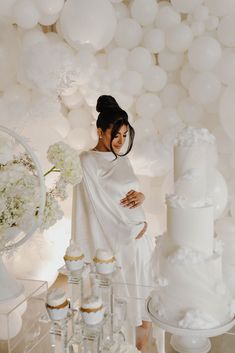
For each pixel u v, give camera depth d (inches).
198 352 41.9
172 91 107.3
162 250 45.6
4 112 72.8
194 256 41.8
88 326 38.8
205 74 98.1
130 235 75.7
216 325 40.8
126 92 100.7
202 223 42.6
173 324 41.4
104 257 45.3
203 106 103.9
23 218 45.0
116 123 76.8
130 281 76.7
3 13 86.9
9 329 45.6
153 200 106.4
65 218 100.0
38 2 86.5
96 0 89.1
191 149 42.5
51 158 48.6
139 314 46.9
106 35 92.2
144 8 97.4
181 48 98.5
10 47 91.3
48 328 45.8
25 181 44.3
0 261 49.8
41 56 73.3
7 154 44.5
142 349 43.2
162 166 101.3
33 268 89.9
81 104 112.9
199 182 43.0
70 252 46.6
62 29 93.2
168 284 43.5
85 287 46.4
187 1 95.1
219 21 101.3
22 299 48.7
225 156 100.4
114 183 76.4
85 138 110.2
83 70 89.5
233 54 96.0
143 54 99.9
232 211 99.1
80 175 49.4
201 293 42.4
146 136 103.1
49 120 93.4
